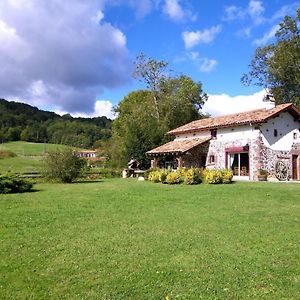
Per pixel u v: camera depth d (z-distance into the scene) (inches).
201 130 1401.3
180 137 1567.4
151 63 2199.8
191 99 2380.7
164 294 233.6
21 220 461.1
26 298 227.5
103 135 4377.5
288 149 1229.1
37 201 638.5
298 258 303.1
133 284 249.1
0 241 357.1
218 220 454.0
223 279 257.9
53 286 246.1
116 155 1950.1
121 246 337.4
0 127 4313.5
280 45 1770.4
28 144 3978.8
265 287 245.0
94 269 277.3
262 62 1882.4
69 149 1198.9
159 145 1689.2
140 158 1674.5
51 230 404.2
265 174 1138.7
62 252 319.9
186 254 313.1
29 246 339.9
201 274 267.1
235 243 346.6
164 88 2252.7
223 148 1291.8
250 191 754.8
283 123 1227.9
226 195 695.7
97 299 226.8
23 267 281.7
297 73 1766.7
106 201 629.3
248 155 1196.5
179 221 449.1
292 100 1850.4
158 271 272.7
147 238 365.7
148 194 726.5
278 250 324.5
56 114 5334.6
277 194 705.0
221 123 1290.6
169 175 1005.2
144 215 491.8
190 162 1423.5
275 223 435.2
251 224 429.7
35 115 4948.3
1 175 807.7
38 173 1277.1
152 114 2187.5
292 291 238.2
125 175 1477.6
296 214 494.9
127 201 627.2
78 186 958.4
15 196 722.2
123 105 2541.8
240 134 1229.7
